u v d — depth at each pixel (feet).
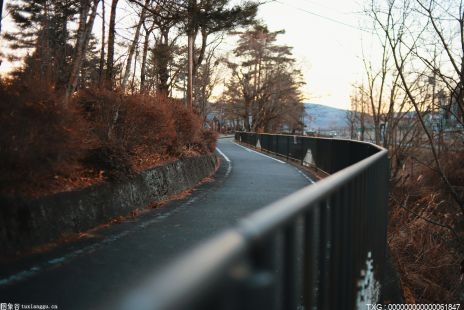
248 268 4.73
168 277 3.40
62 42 62.90
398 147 53.31
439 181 49.78
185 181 42.29
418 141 52.60
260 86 193.26
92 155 28.04
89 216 24.25
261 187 43.21
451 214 44.19
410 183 51.55
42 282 15.64
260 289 4.94
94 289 15.05
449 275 35.40
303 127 234.17
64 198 22.47
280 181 48.11
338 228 9.68
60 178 24.08
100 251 19.88
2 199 18.53
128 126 34.71
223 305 4.08
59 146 21.75
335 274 9.46
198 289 3.51
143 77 63.41
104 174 27.76
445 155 50.24
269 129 222.28
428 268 34.50
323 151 54.24
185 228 24.95
